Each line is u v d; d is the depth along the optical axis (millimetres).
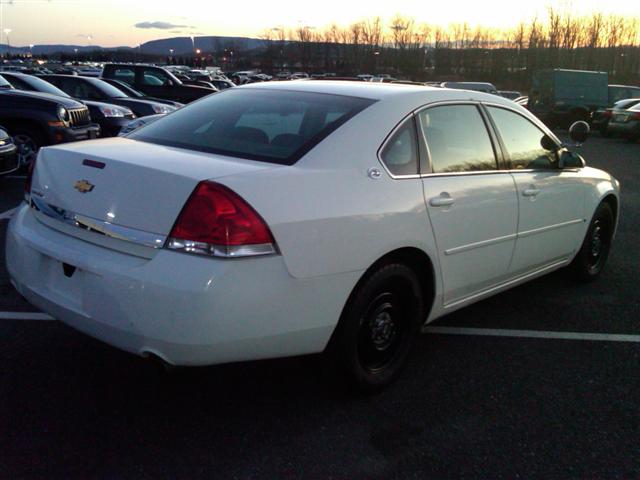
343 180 2867
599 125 22594
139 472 2521
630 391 3373
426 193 3205
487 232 3631
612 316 4469
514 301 4727
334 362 2980
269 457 2658
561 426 2996
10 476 2455
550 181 4215
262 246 2496
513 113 4125
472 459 2703
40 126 9125
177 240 2457
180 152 2982
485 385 3379
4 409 2934
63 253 2723
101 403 3025
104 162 2766
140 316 2465
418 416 3031
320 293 2719
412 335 3320
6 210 6945
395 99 3328
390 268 3031
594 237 5066
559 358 3754
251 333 2527
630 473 2652
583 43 68062
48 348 3576
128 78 17750
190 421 2906
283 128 3137
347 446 2758
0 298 4289
